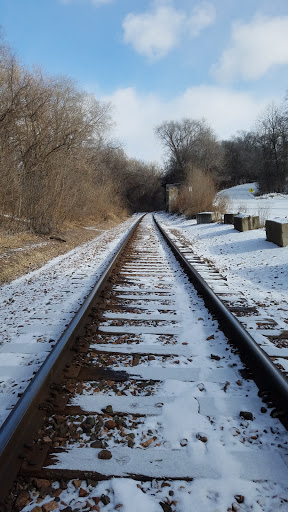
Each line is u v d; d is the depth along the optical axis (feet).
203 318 14.64
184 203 106.22
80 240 52.65
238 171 314.96
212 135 226.17
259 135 239.50
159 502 5.83
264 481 6.25
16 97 55.52
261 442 7.19
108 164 163.63
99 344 12.01
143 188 256.73
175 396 8.90
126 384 9.51
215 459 6.72
